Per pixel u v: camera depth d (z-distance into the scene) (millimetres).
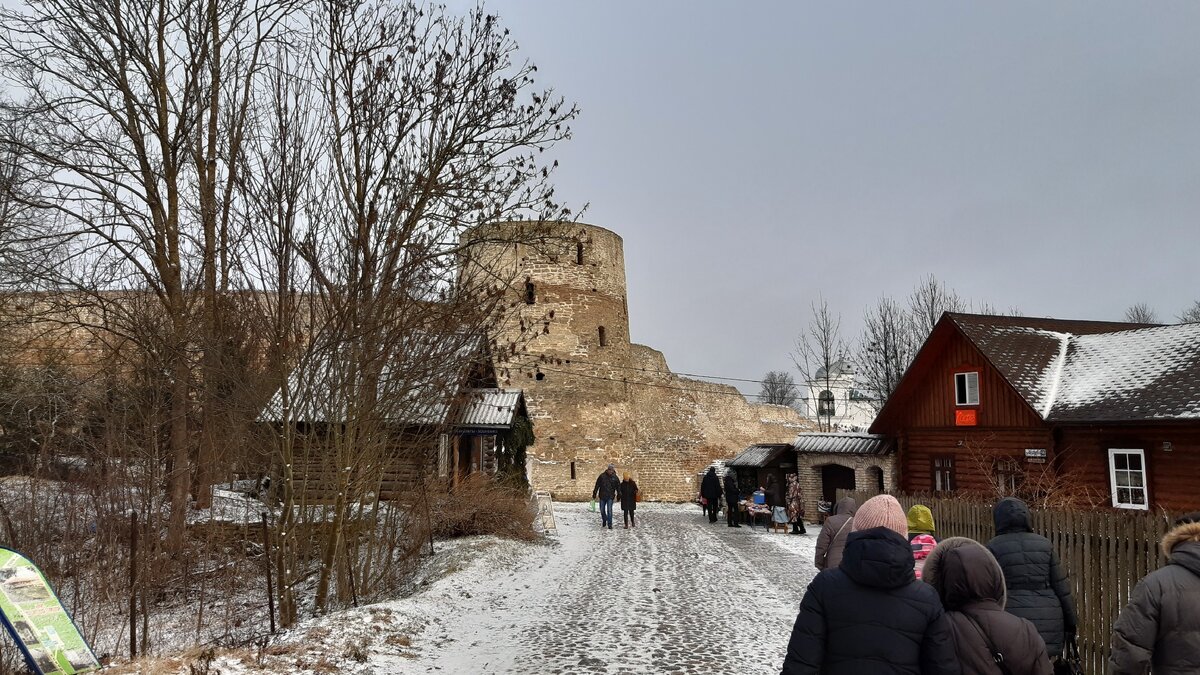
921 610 3488
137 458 11977
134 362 14648
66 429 14312
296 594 11750
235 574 12641
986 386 20375
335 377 9805
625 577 13203
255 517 15016
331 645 7605
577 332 39031
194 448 15250
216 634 10148
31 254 16641
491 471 21922
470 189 10641
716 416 47375
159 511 11594
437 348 10398
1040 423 18188
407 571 13383
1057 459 18141
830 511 24969
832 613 3580
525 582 12562
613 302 41531
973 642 3740
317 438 10664
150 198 16516
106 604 10508
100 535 10992
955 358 21422
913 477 22969
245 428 11070
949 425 21531
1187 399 15625
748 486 28203
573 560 15492
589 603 10781
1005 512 5148
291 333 9938
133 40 16344
